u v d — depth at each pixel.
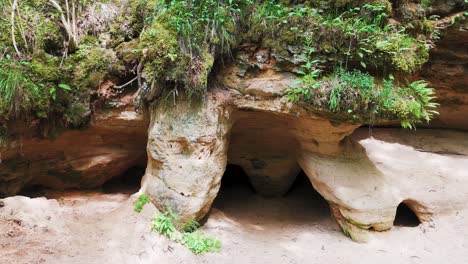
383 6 4.47
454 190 5.41
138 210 4.46
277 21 4.48
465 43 5.54
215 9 4.45
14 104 4.28
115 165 5.46
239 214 5.86
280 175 6.25
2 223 3.97
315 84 4.24
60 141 4.88
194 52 4.38
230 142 5.86
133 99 4.82
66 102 4.60
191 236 4.55
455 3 5.09
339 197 5.00
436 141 6.86
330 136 4.88
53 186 5.35
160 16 4.41
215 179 4.82
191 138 4.48
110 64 4.68
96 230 4.24
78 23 4.83
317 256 4.68
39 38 4.51
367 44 4.34
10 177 4.86
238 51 4.66
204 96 4.49
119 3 5.05
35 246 3.77
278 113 4.61
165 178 4.56
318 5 4.59
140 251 4.07
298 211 6.04
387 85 4.29
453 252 4.78
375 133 7.06
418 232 5.19
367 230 5.05
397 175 5.59
